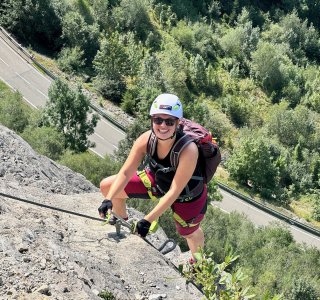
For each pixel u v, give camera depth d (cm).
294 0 11419
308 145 6825
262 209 4634
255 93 7869
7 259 439
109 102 5697
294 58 9669
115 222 579
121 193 542
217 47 8606
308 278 2439
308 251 2975
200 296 532
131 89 5928
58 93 4022
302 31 10212
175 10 9075
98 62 6041
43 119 4012
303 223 4812
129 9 8044
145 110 5488
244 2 10631
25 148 920
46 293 413
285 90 8031
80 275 461
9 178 796
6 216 524
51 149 2927
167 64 7219
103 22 7856
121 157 4031
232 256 398
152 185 509
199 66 7338
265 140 6225
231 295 385
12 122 3334
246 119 6981
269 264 2520
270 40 9969
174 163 459
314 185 5862
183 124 470
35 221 559
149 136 473
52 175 913
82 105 4056
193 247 544
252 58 8256
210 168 488
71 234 570
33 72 5516
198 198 500
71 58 6131
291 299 2292
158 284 527
